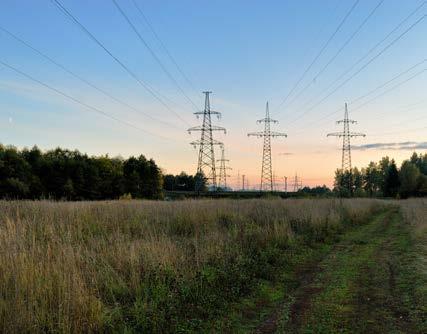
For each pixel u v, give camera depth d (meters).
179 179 153.25
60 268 8.31
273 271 12.09
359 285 10.90
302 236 18.67
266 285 10.77
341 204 34.94
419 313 8.42
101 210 19.30
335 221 24.11
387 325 7.80
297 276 12.11
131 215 19.06
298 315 8.44
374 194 145.25
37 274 7.80
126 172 103.94
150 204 24.44
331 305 9.09
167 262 10.04
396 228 26.36
